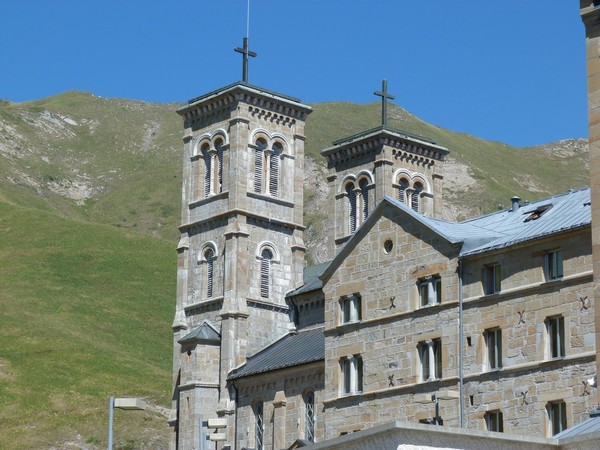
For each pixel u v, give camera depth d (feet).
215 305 455.22
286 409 403.34
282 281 462.19
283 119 478.59
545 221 311.88
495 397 300.81
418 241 328.49
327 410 345.10
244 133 465.47
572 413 283.59
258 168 468.34
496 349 304.91
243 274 451.53
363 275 342.85
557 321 292.81
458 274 315.37
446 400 311.06
